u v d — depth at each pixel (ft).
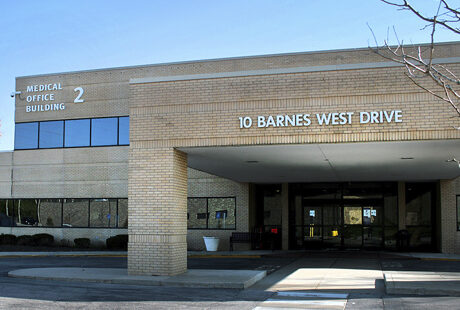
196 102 50.39
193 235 94.63
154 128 51.49
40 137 106.42
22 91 108.17
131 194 51.65
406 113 45.19
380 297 40.45
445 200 84.69
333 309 35.32
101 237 101.04
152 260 50.75
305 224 93.45
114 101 101.71
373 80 46.16
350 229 91.81
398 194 89.86
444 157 56.39
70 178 103.81
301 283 49.39
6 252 93.71
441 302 37.63
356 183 92.22
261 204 96.37
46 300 39.45
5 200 108.17
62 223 103.91
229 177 84.07
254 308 35.81
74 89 104.58
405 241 89.66
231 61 92.58
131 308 35.99
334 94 46.85
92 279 49.85
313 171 73.41
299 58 89.20
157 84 51.78
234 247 92.68
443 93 44.57
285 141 47.55
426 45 79.66
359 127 45.98
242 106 49.01
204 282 46.32
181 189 53.06
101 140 102.17
